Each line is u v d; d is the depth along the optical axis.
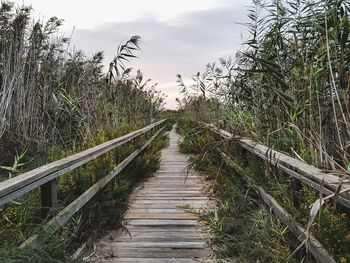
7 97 5.92
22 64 6.28
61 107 6.68
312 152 2.94
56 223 2.40
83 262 2.75
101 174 3.82
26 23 6.46
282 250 2.40
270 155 3.03
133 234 3.70
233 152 4.93
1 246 2.10
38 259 2.05
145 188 5.97
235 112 5.17
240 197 3.73
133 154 6.18
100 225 3.66
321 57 2.89
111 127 7.49
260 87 4.07
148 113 12.81
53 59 7.20
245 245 2.87
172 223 4.02
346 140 2.96
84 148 5.38
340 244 1.96
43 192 2.55
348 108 2.47
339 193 1.72
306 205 2.45
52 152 5.73
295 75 3.49
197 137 9.48
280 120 3.70
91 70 7.86
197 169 7.30
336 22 2.72
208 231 3.67
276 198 2.98
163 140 13.27
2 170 4.97
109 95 8.03
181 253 3.21
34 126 6.47
